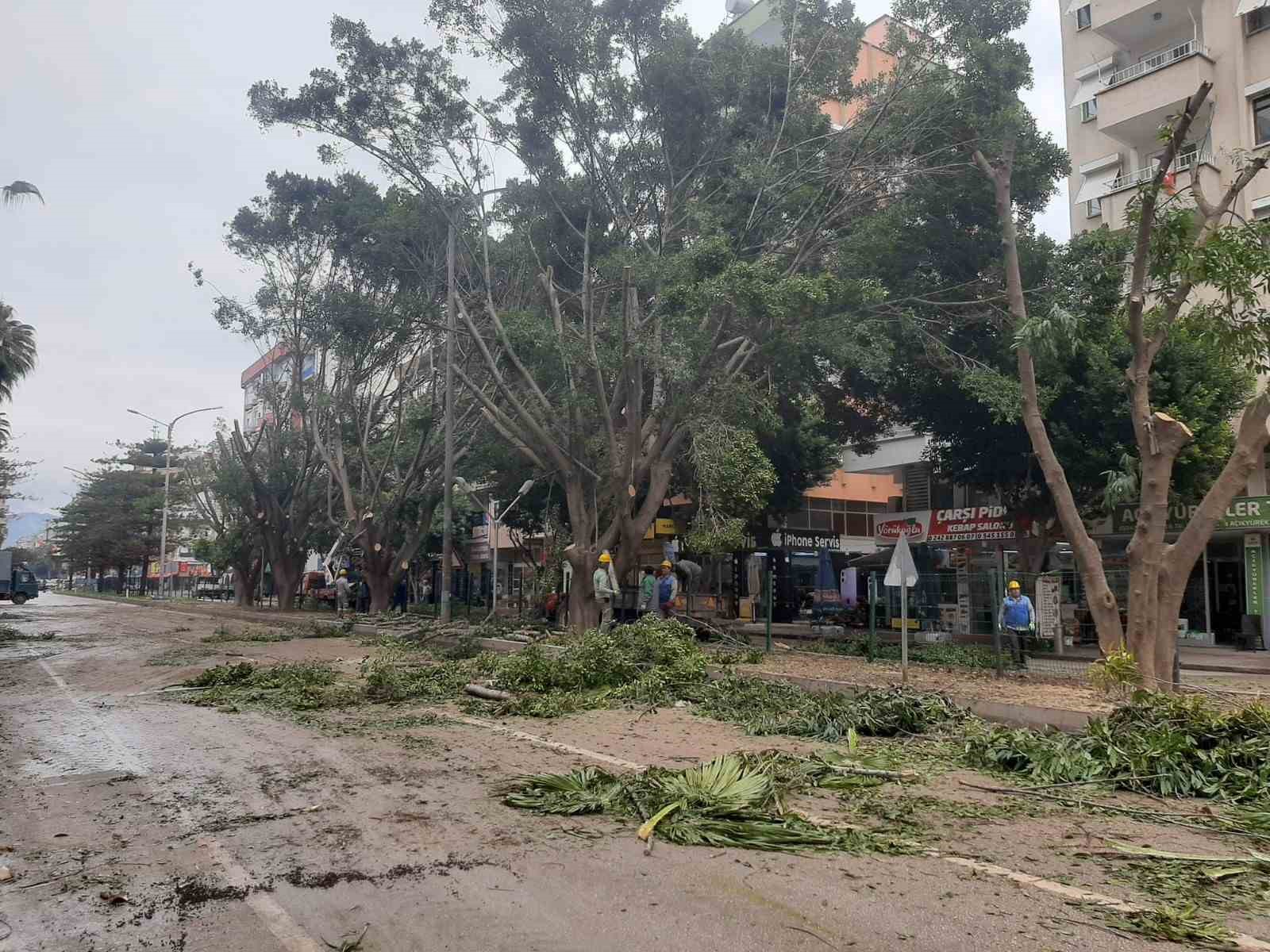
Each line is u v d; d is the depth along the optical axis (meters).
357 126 20.97
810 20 20.16
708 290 16.83
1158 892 5.01
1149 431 12.12
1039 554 24.00
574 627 21.19
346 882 5.07
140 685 14.16
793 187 19.77
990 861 5.56
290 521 41.41
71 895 4.85
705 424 19.23
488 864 5.40
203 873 5.21
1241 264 10.69
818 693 12.60
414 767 8.12
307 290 31.97
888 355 18.38
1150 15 26.36
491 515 27.61
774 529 31.69
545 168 21.62
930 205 19.77
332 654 19.73
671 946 4.24
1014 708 11.24
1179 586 12.02
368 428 35.12
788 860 5.55
